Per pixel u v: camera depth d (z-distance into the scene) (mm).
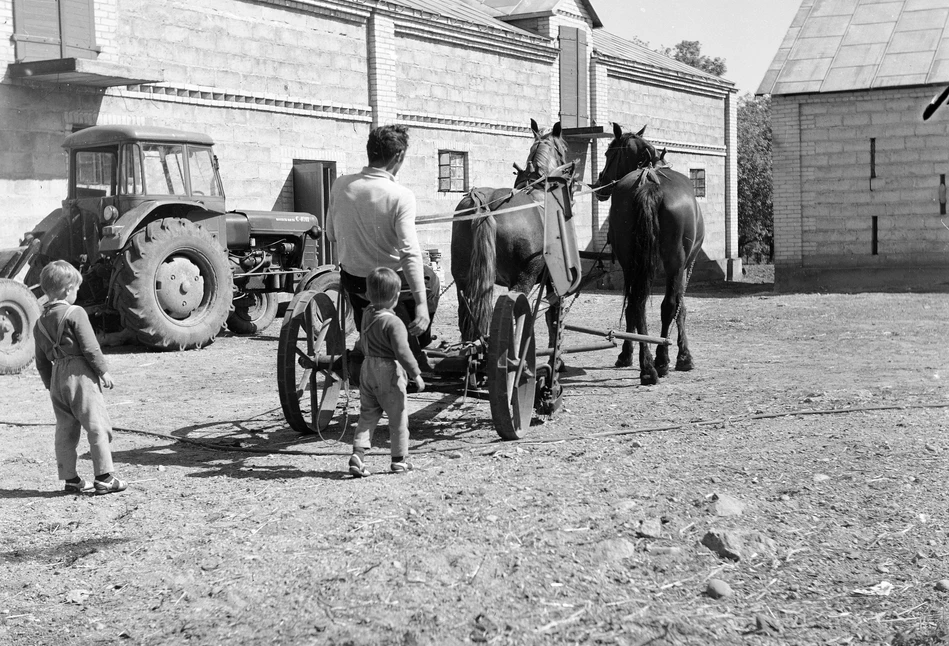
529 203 7121
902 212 22828
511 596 3695
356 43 19531
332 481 5570
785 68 24062
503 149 24188
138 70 13914
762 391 8297
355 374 6500
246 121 17062
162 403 8609
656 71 29953
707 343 12523
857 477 5188
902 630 3387
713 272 33469
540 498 4941
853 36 24422
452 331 14773
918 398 7609
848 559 4027
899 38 23906
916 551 4090
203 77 16234
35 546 4598
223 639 3449
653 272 8539
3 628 3641
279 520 4793
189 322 12688
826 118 23328
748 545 4137
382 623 3486
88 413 5465
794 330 13820
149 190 12781
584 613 3535
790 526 4430
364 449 5656
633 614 3521
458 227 6980
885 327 13906
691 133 32375
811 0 26031
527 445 6293
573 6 26656
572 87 26625
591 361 10914
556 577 3867
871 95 22859
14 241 13391
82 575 4164
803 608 3568
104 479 5500
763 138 55062
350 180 5945
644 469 5504
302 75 18219
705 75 33344
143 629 3582
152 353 12383
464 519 4629
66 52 13945
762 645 3291
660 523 4469
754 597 3670
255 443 6801
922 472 5266
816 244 23656
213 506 5156
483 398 6297
